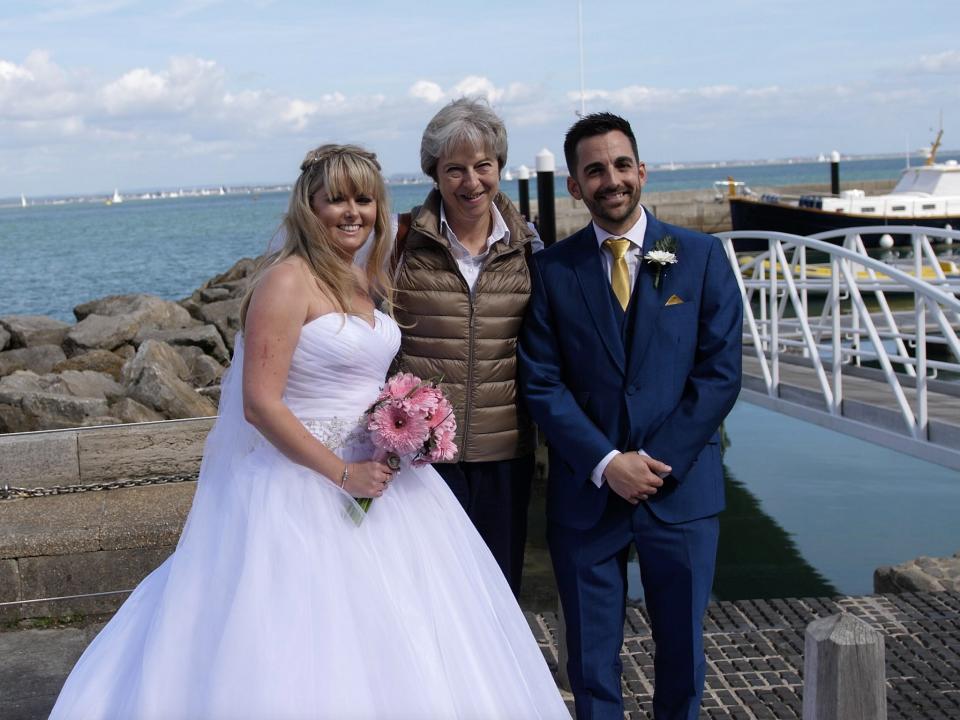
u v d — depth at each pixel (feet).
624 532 10.25
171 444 16.48
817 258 94.53
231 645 8.48
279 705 8.20
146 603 9.60
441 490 10.20
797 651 13.69
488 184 10.61
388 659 8.67
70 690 9.14
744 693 12.46
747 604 15.40
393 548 9.37
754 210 97.76
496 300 10.78
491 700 9.17
